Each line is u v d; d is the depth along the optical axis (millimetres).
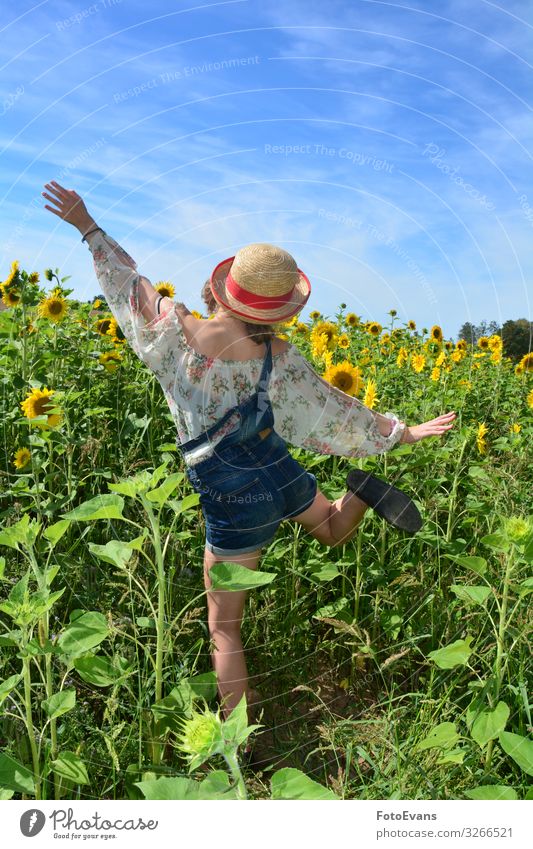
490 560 3146
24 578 1876
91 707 2441
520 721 2238
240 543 2498
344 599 2936
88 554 2998
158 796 1338
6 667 2473
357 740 2180
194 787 1362
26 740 2121
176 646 2457
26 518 2000
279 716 2713
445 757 1934
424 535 3115
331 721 2328
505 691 2416
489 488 3445
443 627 2904
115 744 2115
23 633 1833
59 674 2303
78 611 2080
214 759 2191
